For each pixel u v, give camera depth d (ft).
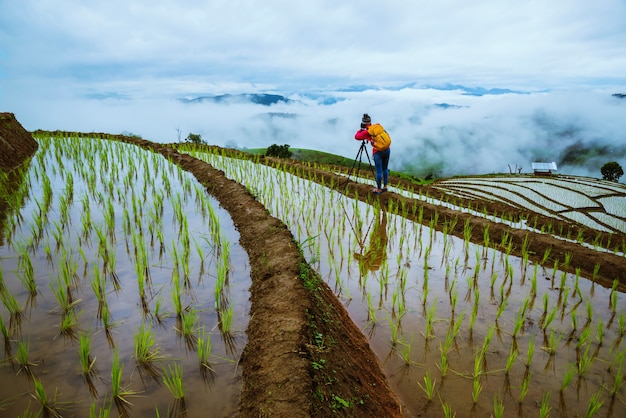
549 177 67.62
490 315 17.94
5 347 13.83
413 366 14.74
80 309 16.51
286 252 21.16
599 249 26.37
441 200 39.86
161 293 18.15
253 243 24.00
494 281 20.52
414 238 27.78
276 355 12.67
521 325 17.11
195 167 46.19
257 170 48.67
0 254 21.54
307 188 41.19
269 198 35.58
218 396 12.09
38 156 51.08
